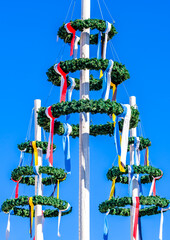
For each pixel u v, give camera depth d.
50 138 17.34
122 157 17.08
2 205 20.50
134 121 17.56
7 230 20.81
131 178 20.61
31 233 19.64
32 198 20.02
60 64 17.44
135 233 19.45
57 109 16.95
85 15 18.41
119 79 17.56
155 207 20.97
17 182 21.81
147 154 21.77
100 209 20.00
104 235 19.00
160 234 20.08
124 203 19.66
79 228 16.72
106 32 18.08
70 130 18.34
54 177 21.25
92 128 18.56
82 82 17.75
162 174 20.92
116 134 17.30
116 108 16.78
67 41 18.78
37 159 21.53
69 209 20.61
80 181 17.02
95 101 16.66
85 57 18.09
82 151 17.25
